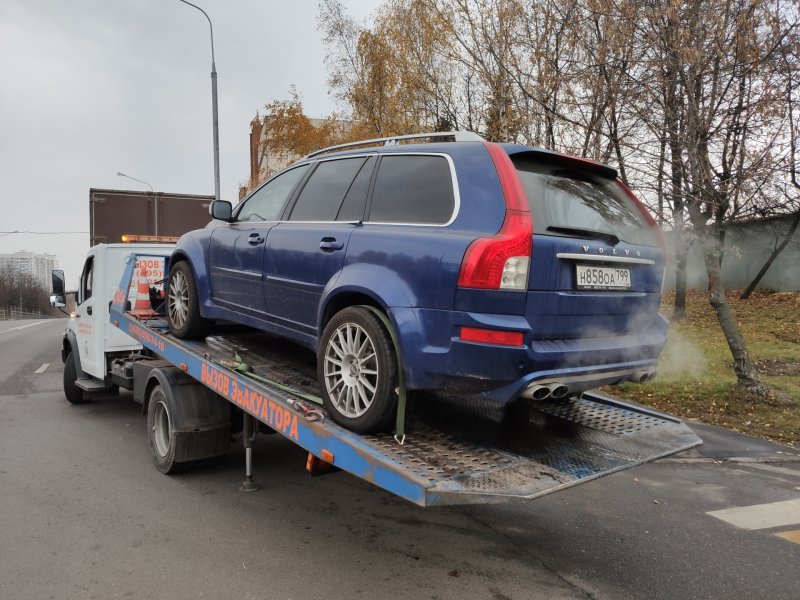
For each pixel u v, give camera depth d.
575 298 3.24
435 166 3.55
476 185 3.26
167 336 5.59
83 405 8.45
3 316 87.88
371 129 16.86
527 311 3.04
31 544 3.85
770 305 16.59
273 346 5.31
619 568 3.66
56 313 103.69
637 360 3.63
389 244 3.42
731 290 20.44
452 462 3.08
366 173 3.98
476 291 2.97
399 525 4.27
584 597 3.30
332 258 3.79
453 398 3.79
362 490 4.98
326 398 3.57
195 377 4.82
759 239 18.80
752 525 4.38
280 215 4.62
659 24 7.36
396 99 15.49
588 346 3.29
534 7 9.54
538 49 9.16
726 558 3.83
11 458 5.80
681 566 3.70
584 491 5.11
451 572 3.55
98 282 7.39
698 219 7.91
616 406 4.46
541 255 3.07
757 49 6.75
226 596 3.21
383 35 16.17
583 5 8.46
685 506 4.77
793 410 7.48
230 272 4.89
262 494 4.85
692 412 7.60
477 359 2.97
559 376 3.12
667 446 3.66
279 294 4.30
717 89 7.33
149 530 4.09
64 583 3.33
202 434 5.11
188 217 14.54
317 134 20.86
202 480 5.18
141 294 6.45
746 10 6.92
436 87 13.80
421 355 3.10
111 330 7.47
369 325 3.30
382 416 3.24
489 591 3.34
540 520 4.44
